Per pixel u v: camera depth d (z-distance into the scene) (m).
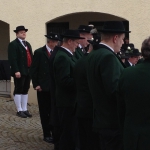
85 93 4.75
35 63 7.29
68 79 5.38
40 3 10.90
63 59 5.43
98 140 4.75
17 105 9.20
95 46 4.26
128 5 10.23
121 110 3.58
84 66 4.70
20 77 8.99
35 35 10.97
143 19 10.15
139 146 3.35
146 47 3.43
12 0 11.12
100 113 4.12
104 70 4.00
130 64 6.75
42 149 6.49
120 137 4.03
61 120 5.61
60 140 5.62
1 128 8.02
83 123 4.85
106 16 11.62
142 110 3.35
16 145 6.74
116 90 3.61
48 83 7.09
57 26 11.91
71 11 10.68
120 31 4.17
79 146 5.44
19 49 8.95
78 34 5.60
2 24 13.40
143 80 3.35
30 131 7.79
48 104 7.07
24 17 11.05
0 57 13.48
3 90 12.17
